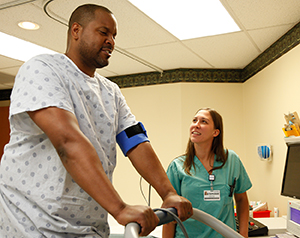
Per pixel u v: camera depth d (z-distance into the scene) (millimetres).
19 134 874
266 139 3236
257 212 2908
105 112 975
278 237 1928
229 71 3945
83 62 948
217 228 905
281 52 2879
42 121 758
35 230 822
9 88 5012
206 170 1902
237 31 2766
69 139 727
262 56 3322
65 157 719
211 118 1957
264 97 3285
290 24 2615
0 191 896
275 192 3020
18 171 850
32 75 810
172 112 3896
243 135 3867
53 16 2451
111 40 949
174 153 3824
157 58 3504
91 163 707
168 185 958
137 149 1019
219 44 3080
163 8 2336
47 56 890
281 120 2898
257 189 3482
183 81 3883
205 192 1835
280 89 2914
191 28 2695
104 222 929
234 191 2033
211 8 2340
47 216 818
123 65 3770
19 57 3521
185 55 3408
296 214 1946
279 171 2941
